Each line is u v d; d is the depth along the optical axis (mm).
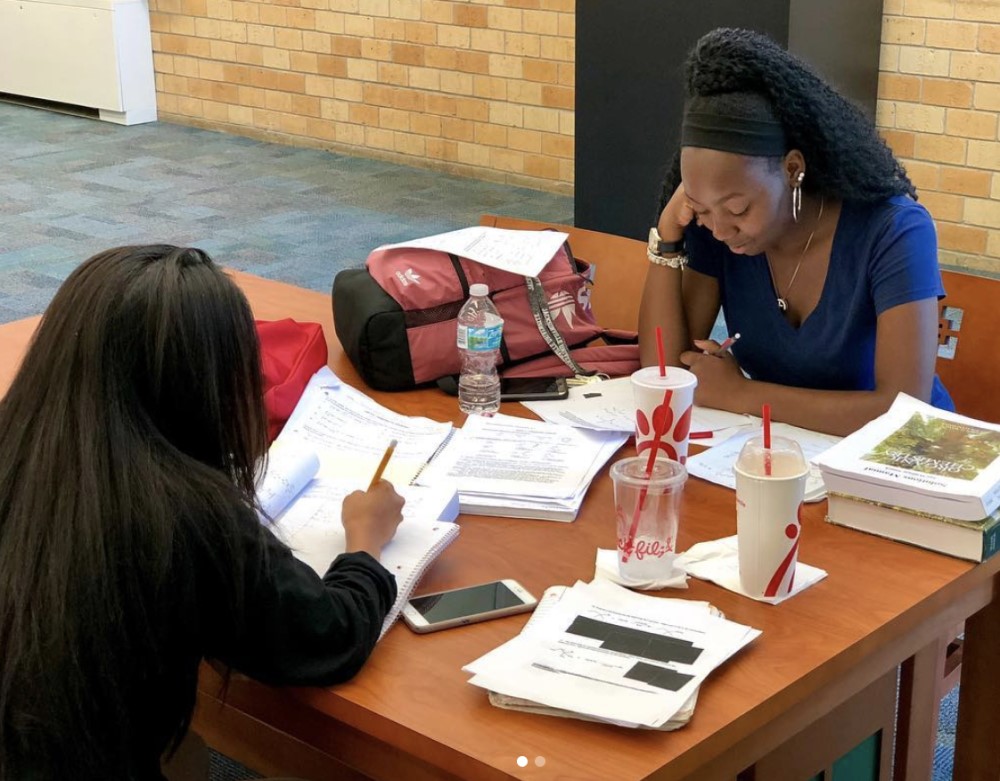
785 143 1865
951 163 5117
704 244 2158
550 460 1791
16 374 1257
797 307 2062
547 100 6395
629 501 1442
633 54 4582
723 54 1834
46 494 1166
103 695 1159
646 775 1135
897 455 1619
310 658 1271
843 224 1958
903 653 1469
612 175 4809
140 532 1151
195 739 1609
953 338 2146
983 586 1598
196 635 1208
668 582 1467
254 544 1215
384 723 1235
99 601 1142
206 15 7785
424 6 6727
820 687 1327
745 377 2127
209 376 1222
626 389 2090
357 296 2121
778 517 1391
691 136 1854
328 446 1862
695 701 1231
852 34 4883
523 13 6320
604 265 2516
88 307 1200
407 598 1438
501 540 1608
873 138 1938
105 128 8086
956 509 1508
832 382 2074
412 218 6055
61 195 6445
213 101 7980
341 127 7395
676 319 2166
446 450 1843
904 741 1741
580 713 1203
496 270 2174
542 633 1350
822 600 1439
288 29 7410
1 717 1152
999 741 1813
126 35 8000
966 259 5203
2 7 8414
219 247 5551
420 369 2107
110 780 1180
